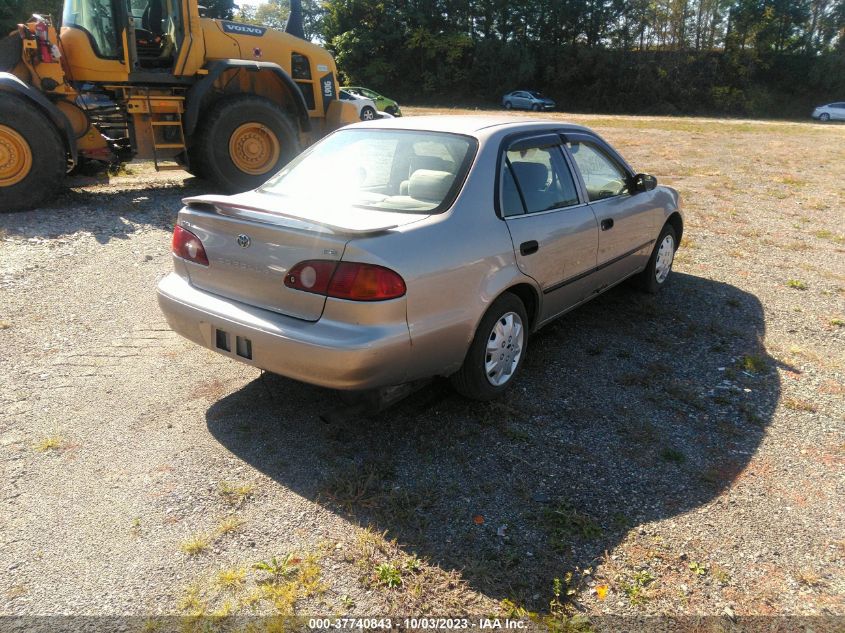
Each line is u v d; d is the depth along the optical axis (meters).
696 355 4.52
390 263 2.90
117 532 2.68
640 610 2.35
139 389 3.86
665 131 24.33
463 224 3.32
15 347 4.37
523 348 3.91
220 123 9.09
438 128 3.89
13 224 7.29
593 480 3.08
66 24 8.54
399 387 3.25
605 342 4.70
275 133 9.55
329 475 3.08
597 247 4.43
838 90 49.69
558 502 2.92
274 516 2.80
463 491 2.99
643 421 3.62
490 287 3.40
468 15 53.19
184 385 3.93
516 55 50.22
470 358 3.47
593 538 2.70
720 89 49.19
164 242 6.91
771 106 49.38
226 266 3.31
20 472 3.05
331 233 2.91
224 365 4.20
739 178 12.41
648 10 52.38
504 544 2.66
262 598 2.37
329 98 11.23
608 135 21.73
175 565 2.52
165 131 9.00
